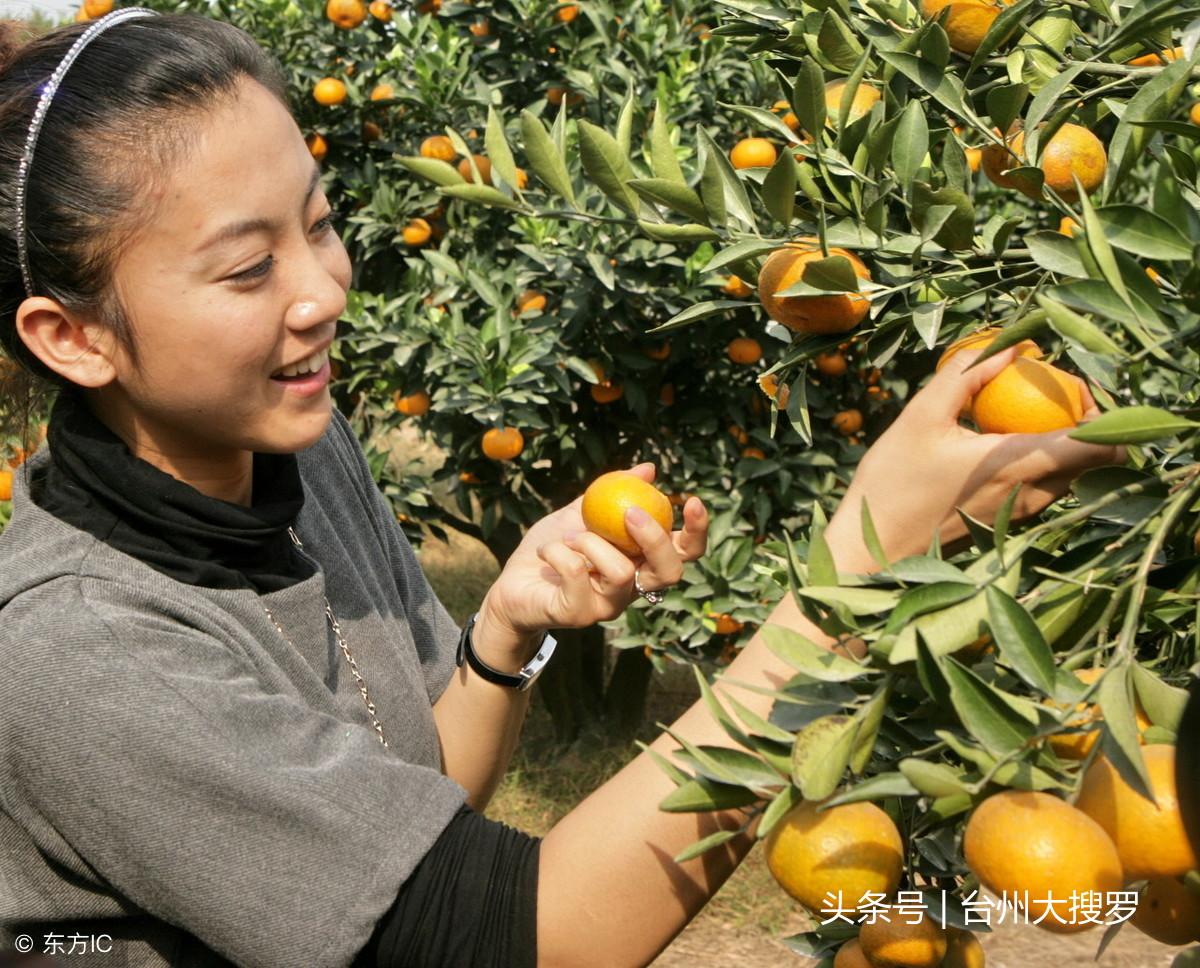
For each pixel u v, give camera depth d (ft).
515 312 13.79
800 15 4.75
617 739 16.84
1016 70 4.14
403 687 4.58
